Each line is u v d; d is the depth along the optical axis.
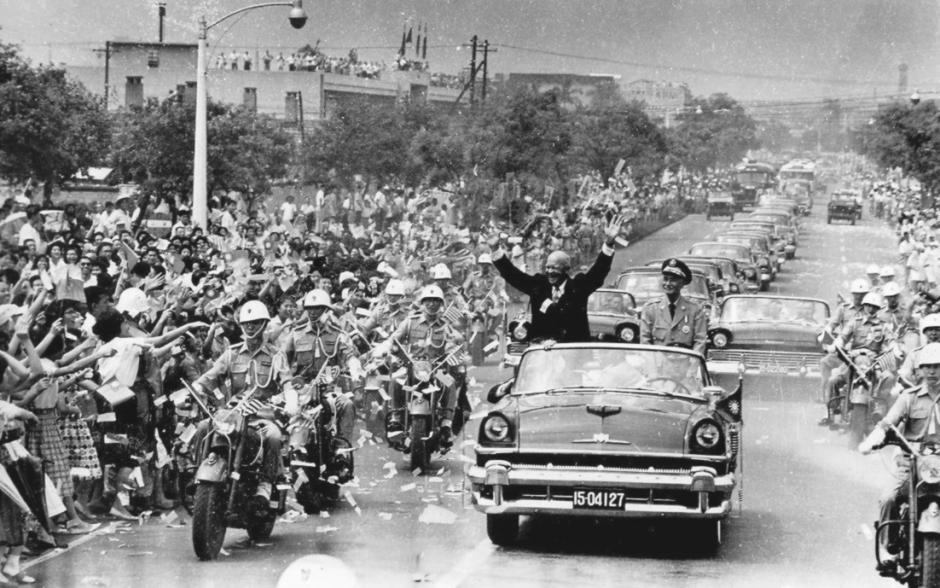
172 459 14.31
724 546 13.00
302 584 11.07
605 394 13.19
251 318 12.67
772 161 184.88
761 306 26.69
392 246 34.75
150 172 48.69
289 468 13.21
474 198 54.16
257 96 78.31
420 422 17.00
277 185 58.12
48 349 13.20
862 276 57.69
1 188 37.94
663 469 12.23
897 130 84.50
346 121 57.56
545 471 12.18
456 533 13.55
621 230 15.82
